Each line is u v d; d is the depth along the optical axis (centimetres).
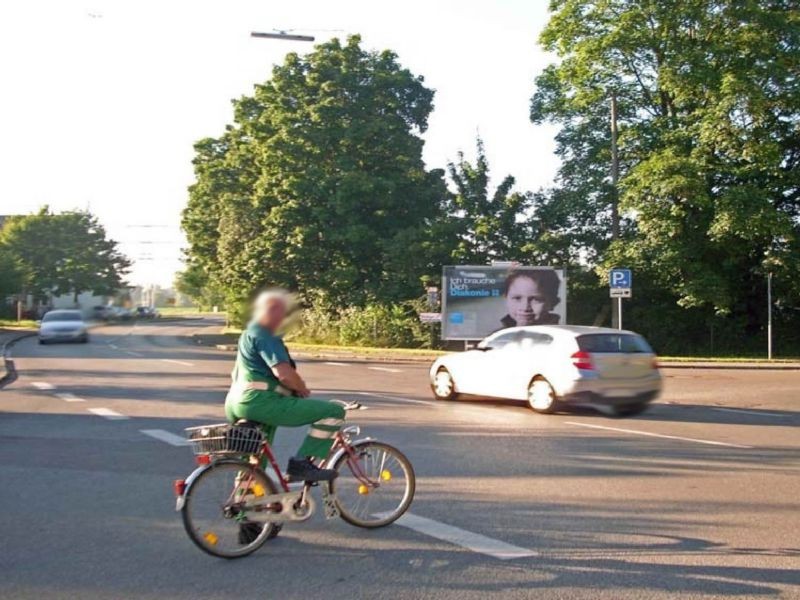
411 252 4225
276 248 4512
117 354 3431
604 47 3603
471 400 1798
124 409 1588
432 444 1173
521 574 600
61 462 1030
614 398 1530
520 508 796
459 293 3634
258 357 654
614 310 3494
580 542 682
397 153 4581
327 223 4497
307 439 688
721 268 3822
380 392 1972
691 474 970
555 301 3625
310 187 4441
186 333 6078
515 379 1614
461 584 579
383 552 654
